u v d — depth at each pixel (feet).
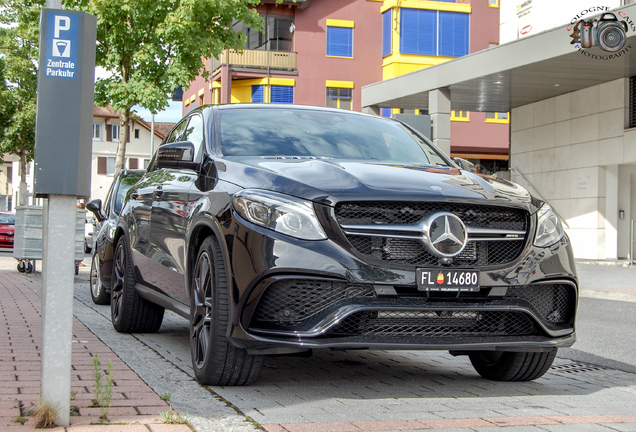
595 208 68.23
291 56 120.37
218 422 11.32
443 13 119.44
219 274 13.50
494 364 15.99
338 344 12.39
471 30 120.57
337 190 12.97
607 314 31.73
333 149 16.87
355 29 121.90
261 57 120.06
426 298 12.92
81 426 10.52
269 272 12.55
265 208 13.00
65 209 10.68
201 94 134.41
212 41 58.59
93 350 17.87
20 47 111.55
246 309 12.79
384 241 12.94
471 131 125.18
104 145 192.65
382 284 12.63
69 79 10.66
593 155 68.33
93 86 10.89
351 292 12.62
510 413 12.68
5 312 25.40
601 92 67.05
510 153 80.69
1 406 11.69
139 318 21.40
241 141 16.63
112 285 22.67
